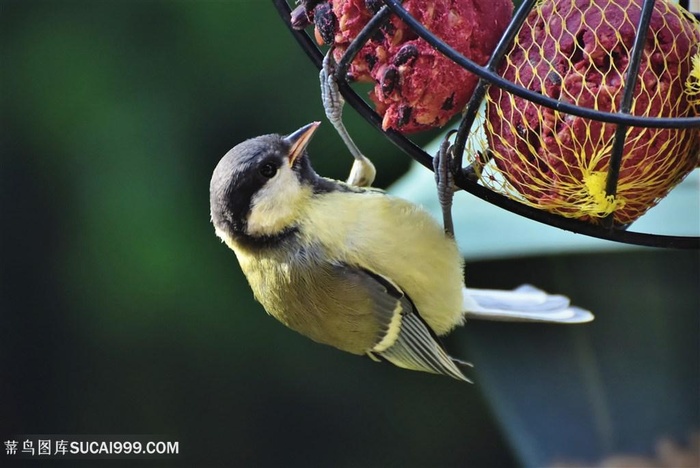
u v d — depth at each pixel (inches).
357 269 288.4
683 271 448.5
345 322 293.1
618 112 225.5
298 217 288.4
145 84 485.4
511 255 303.3
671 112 230.1
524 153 237.9
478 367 458.9
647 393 443.5
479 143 257.6
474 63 226.2
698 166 252.4
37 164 484.1
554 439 442.9
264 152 283.0
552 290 452.8
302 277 288.2
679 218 301.1
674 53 228.7
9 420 474.6
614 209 238.4
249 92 481.1
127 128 480.7
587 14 228.5
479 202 313.7
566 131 229.5
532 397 453.1
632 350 450.3
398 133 266.1
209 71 484.1
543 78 229.6
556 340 454.0
